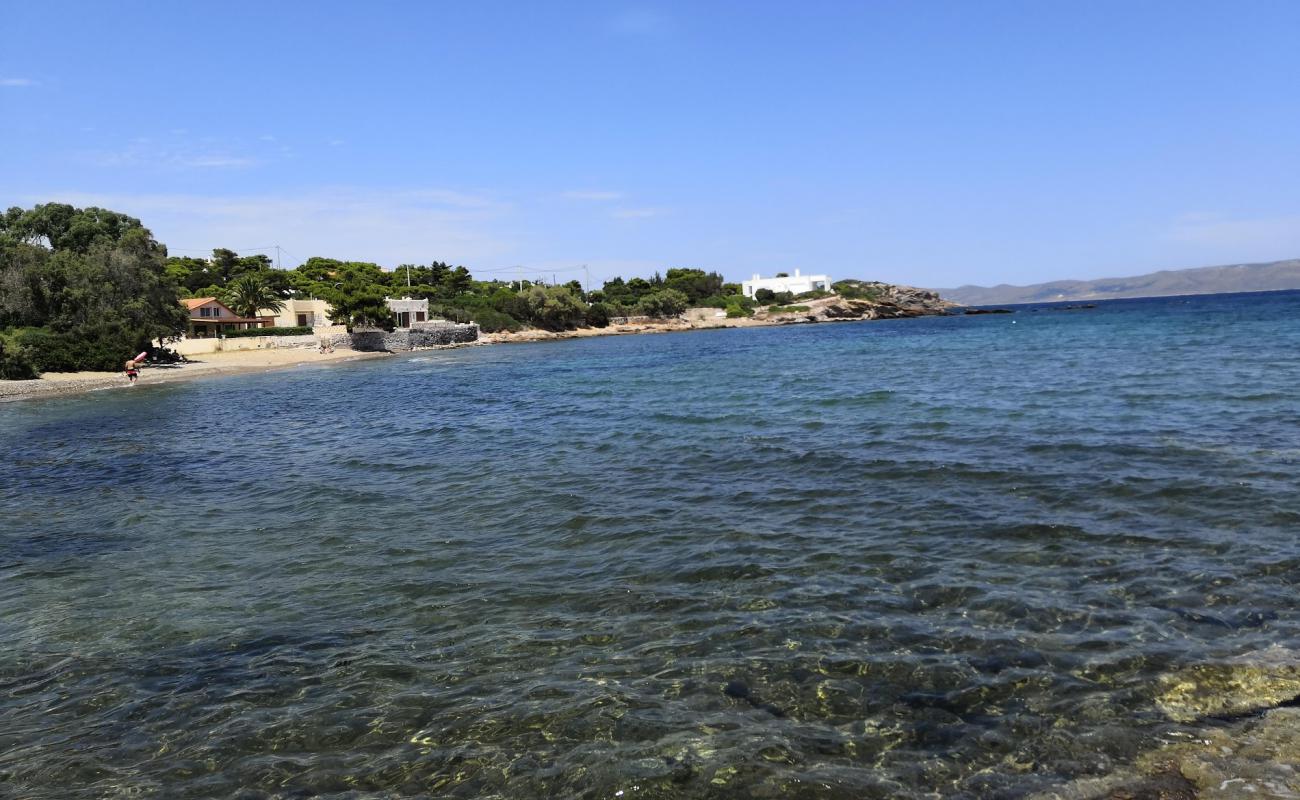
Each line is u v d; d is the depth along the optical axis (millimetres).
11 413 36344
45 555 12070
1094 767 5355
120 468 20172
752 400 27812
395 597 9391
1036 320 120125
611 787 5375
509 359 71625
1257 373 28547
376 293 100438
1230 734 5645
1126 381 28016
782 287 193750
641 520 12305
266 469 19031
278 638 8289
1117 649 7055
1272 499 11500
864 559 9883
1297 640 7047
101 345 59562
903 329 107312
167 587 10203
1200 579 8617
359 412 31406
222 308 96125
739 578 9422
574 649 7629
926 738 5816
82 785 5699
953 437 17984
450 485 15938
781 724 6098
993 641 7352
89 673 7621
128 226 77312
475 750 5930
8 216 75625
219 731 6391
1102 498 12086
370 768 5766
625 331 141375
